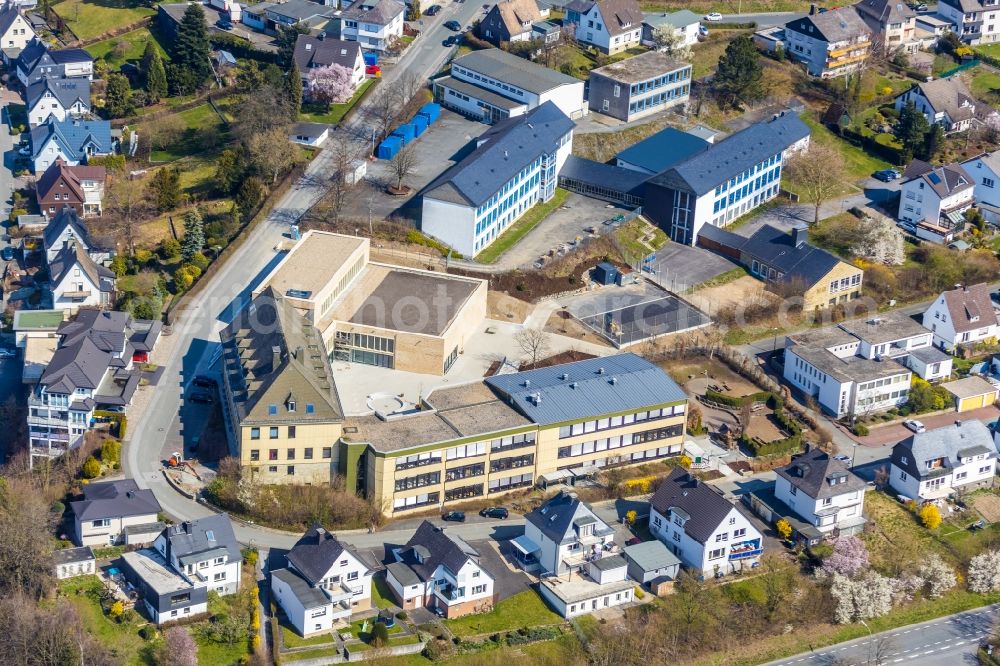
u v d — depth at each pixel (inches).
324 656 7736.2
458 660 7859.3
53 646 7490.2
